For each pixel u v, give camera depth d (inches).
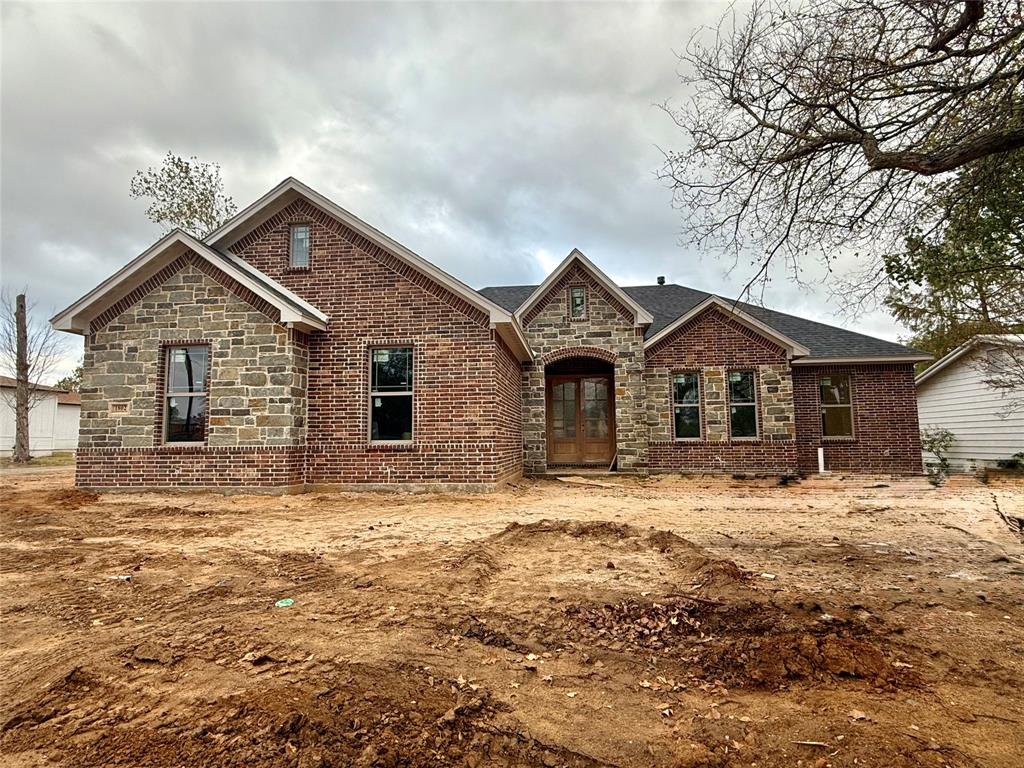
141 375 448.5
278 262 489.7
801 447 639.1
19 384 964.6
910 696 117.4
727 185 257.4
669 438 628.4
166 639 146.3
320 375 467.8
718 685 125.0
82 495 420.8
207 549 253.8
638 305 616.1
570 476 597.3
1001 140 179.3
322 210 485.1
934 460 805.2
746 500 424.2
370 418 470.3
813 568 217.8
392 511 359.6
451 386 459.5
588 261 622.5
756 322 617.6
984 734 102.6
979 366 640.4
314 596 183.8
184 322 448.5
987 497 429.4
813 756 96.7
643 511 364.5
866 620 158.6
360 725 104.1
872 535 284.2
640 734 105.1
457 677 126.3
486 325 460.1
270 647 140.3
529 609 169.2
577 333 627.8
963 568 218.2
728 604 168.1
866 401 640.4
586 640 148.3
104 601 180.7
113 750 96.8
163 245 442.6
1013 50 186.5
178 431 450.0
